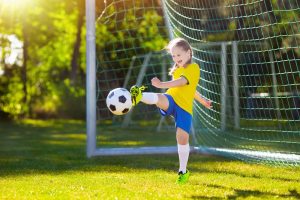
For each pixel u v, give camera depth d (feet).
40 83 92.89
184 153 26.03
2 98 89.35
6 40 94.89
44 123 80.12
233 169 31.07
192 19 37.99
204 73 40.22
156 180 27.07
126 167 32.22
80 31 89.71
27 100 90.58
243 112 50.01
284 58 53.62
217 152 37.19
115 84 65.77
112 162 34.65
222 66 45.80
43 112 90.02
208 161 34.65
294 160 31.58
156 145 46.14
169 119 67.72
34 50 101.14
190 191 23.68
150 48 70.13
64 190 24.07
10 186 25.38
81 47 98.53
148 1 48.47
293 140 44.39
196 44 40.68
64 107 88.79
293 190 24.09
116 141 50.34
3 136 58.95
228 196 22.47
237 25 46.21
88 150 37.93
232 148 38.91
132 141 50.24
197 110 41.75
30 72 96.53
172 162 34.30
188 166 32.32
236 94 49.14
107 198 21.85
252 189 24.34
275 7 50.08
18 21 96.37
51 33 102.53
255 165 32.65
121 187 24.80
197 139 43.70
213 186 25.18
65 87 89.04
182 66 26.81
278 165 31.99
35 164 34.24
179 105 26.05
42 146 47.16
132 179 27.40
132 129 63.57
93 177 28.30
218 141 43.57
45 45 103.40
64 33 103.96
